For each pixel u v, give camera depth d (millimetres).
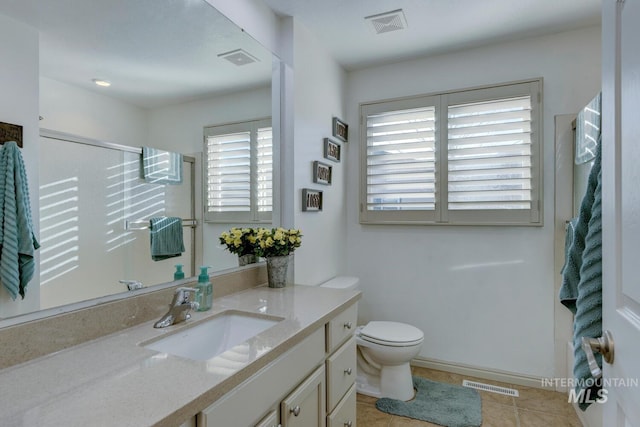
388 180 2865
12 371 915
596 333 831
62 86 1136
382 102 2859
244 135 1911
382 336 2252
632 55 648
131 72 1366
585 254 875
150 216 1433
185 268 1586
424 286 2768
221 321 1450
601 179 831
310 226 2379
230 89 1813
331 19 2199
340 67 2869
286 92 2166
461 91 2609
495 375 2541
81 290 1152
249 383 972
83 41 1194
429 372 2678
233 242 1815
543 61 2420
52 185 1099
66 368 932
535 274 2447
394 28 2307
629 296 651
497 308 2551
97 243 1220
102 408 741
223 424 874
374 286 2926
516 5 2051
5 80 991
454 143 2639
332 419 1479
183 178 1586
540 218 2406
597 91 2297
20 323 972
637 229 618
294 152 2168
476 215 2564
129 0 1347
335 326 1530
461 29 2324
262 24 2006
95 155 1230
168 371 915
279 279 1899
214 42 1723
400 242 2846
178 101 1550
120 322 1223
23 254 1012
